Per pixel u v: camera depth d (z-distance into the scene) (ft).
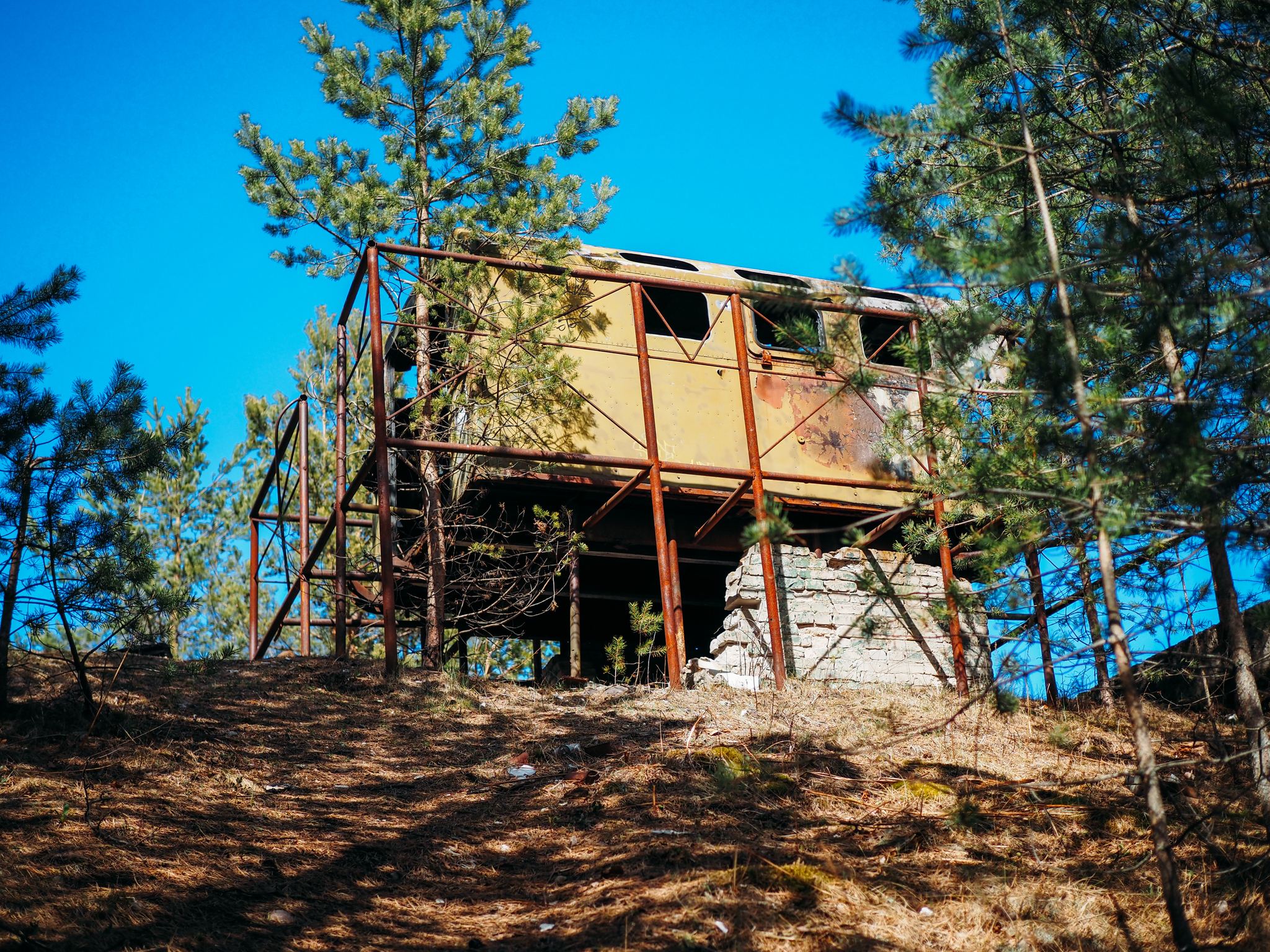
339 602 46.91
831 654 45.55
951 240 22.72
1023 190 26.58
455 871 25.22
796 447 51.34
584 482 47.80
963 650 47.01
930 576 48.44
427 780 31.50
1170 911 21.12
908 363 25.71
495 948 21.35
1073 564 26.91
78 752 29.68
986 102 27.12
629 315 51.01
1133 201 24.36
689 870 24.06
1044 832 27.91
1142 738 21.76
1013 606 26.53
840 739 34.40
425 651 46.11
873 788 30.14
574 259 50.29
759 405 51.55
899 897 23.62
